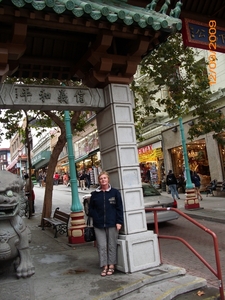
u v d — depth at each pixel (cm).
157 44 554
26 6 409
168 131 2066
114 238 505
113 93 546
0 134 1384
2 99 483
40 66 630
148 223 937
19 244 491
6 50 459
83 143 3309
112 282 455
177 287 447
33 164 4253
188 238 855
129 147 545
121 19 464
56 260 614
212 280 527
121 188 527
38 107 519
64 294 418
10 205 450
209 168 1759
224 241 795
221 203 1395
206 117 1166
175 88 1100
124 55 576
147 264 510
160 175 2255
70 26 471
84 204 1386
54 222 911
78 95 540
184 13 809
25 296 416
